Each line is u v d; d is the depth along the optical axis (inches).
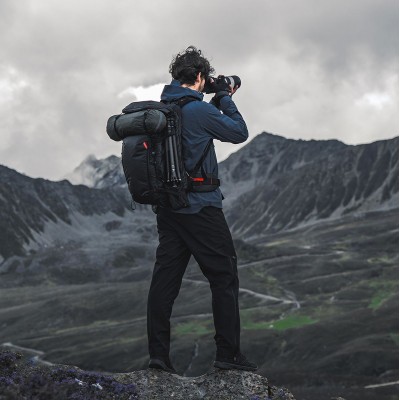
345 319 7214.6
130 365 6491.1
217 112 225.6
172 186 217.8
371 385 4913.9
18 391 179.5
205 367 6205.7
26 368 224.7
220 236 227.8
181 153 219.0
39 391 185.5
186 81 234.5
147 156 215.2
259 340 6732.3
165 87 233.6
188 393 225.6
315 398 4242.1
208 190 224.7
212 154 227.5
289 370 5733.3
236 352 231.8
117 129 220.5
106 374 232.8
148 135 216.2
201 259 228.4
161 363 232.7
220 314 228.8
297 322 7726.4
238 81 246.1
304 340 6599.4
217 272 228.7
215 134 225.1
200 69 234.2
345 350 6013.8
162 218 235.0
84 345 7696.9
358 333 6678.2
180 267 237.5
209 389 226.4
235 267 233.8
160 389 225.9
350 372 5521.7
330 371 5590.6
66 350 7509.8
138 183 216.1
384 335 6368.1
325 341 6461.6
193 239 229.1
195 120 222.1
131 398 214.8
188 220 226.5
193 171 222.4
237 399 221.8
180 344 6845.5
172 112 218.1
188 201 221.3
